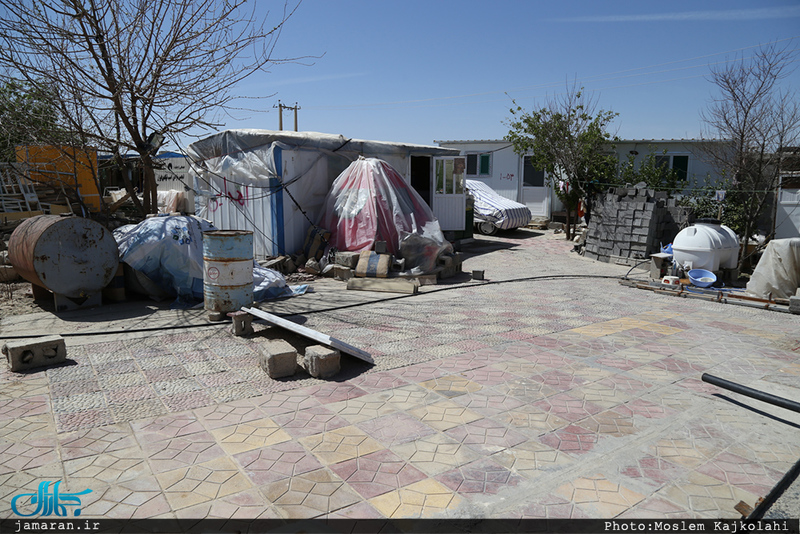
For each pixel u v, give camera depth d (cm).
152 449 374
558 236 1934
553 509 313
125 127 1015
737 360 593
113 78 946
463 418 434
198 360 562
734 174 1445
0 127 977
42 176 1313
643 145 1953
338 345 534
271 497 320
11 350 514
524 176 2212
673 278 1011
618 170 1903
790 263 880
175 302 809
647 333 701
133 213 1653
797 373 552
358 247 1088
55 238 724
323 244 1142
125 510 304
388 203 1112
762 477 352
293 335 658
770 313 824
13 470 344
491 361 577
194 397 466
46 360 538
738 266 1159
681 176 1911
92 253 757
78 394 468
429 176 1653
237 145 1222
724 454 382
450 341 651
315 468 353
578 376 535
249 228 1223
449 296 928
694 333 704
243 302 721
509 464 364
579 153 1706
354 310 809
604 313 813
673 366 570
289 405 454
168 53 923
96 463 354
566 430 416
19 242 757
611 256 1343
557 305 865
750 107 1371
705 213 1474
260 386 495
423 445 388
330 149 1250
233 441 388
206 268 713
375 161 1160
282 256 1134
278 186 1146
